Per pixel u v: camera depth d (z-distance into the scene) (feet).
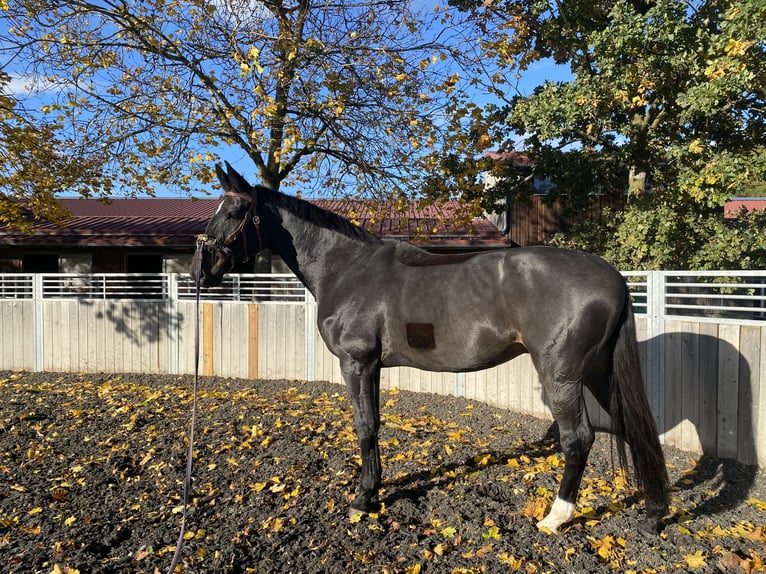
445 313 10.54
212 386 27.07
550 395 9.91
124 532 10.85
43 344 31.42
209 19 27.53
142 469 14.24
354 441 16.48
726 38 21.44
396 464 14.55
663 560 9.51
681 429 15.88
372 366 11.49
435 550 9.90
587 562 9.46
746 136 28.25
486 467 14.30
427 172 29.73
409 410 21.89
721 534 10.40
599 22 28.73
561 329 9.57
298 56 27.14
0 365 31.78
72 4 27.09
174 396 23.91
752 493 12.47
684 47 24.23
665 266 26.66
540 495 12.32
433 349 10.77
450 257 11.09
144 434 16.93
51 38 28.73
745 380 14.06
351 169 30.81
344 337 11.47
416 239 33.12
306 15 28.60
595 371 10.67
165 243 40.37
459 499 12.05
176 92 28.19
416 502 12.20
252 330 28.84
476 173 29.50
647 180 30.83
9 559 9.72
